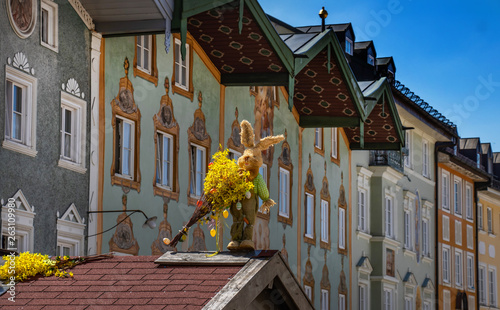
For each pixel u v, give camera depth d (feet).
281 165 97.66
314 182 107.14
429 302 144.97
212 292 32.01
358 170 121.49
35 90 57.11
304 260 103.30
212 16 72.54
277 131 96.78
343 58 89.40
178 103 76.07
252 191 36.09
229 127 85.51
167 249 73.05
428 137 148.46
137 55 70.49
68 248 60.64
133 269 35.45
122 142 68.13
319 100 98.32
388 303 128.47
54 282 34.99
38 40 57.67
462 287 161.17
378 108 106.63
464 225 164.66
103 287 33.88
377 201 125.90
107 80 65.67
